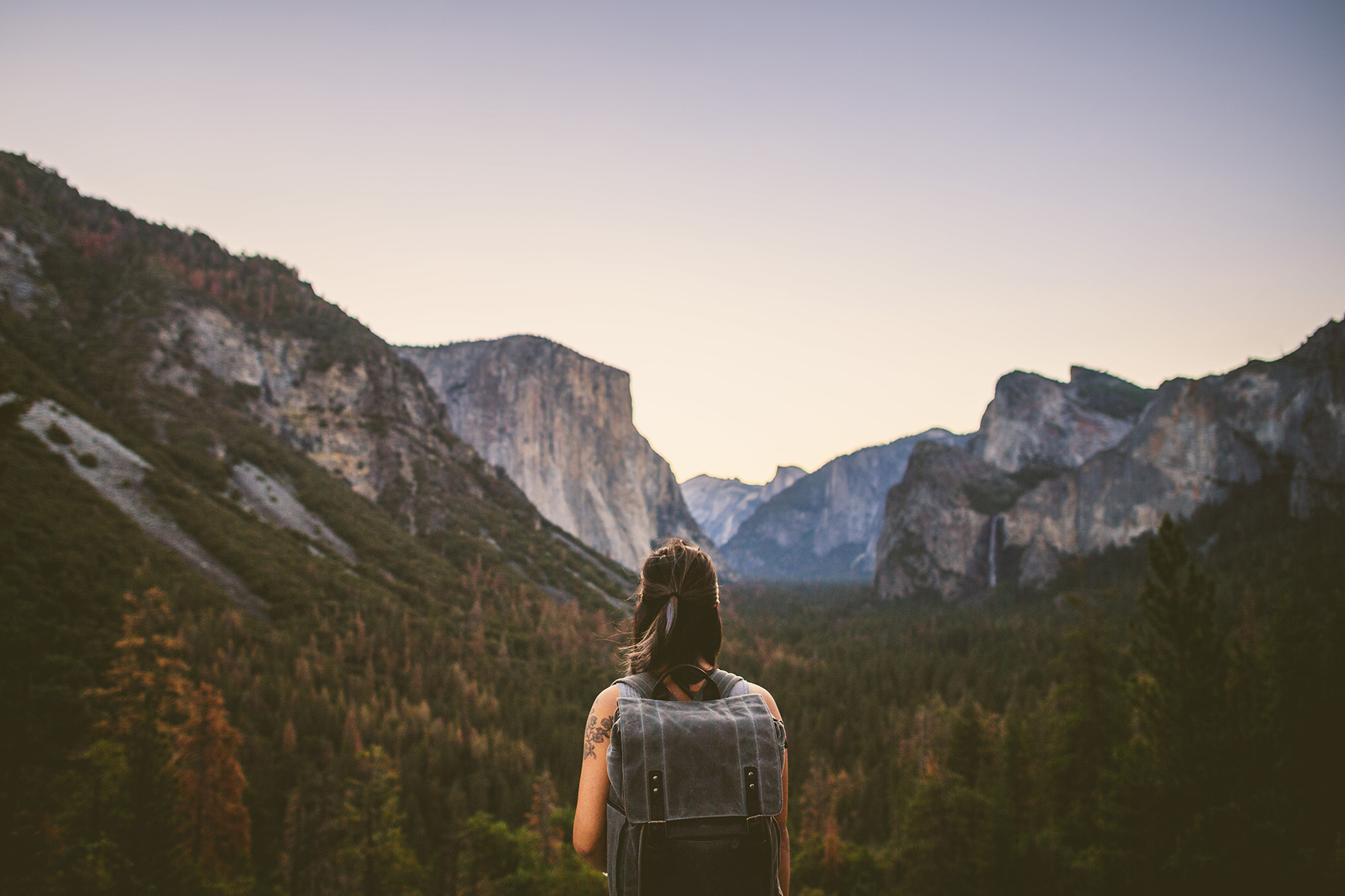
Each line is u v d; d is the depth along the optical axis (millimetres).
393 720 83188
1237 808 16734
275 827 52844
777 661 145500
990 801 33969
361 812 43625
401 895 42625
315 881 41594
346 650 106000
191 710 37719
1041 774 40844
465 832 50125
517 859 50625
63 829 24062
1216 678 18797
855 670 144125
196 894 30828
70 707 28641
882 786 77250
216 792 37156
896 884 43875
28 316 168250
